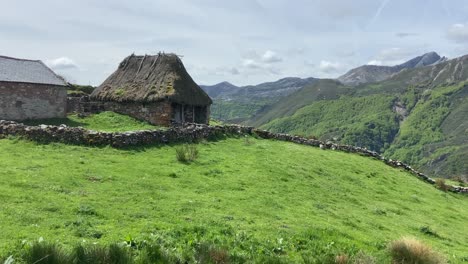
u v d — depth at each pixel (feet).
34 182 54.24
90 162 69.62
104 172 64.59
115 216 45.91
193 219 48.39
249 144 106.52
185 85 137.69
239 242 42.70
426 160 646.33
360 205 75.77
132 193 55.93
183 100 131.44
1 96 115.75
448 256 52.01
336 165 103.60
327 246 45.55
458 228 76.54
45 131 79.87
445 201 101.91
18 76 121.60
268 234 47.11
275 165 88.12
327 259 40.42
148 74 141.28
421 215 80.02
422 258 42.19
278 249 42.93
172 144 91.30
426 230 66.08
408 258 42.55
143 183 61.52
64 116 131.95
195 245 39.73
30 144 76.54
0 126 81.97
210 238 42.65
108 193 54.54
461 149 636.48
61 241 37.04
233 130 115.14
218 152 92.53
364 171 106.11
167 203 53.62
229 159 87.45
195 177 70.23
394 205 82.79
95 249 33.60
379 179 103.04
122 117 132.16
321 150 121.19
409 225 68.18
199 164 79.51
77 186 55.88
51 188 52.70
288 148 110.83
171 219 47.39
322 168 96.43
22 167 61.41
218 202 58.13
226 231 45.42
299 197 70.08
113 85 146.61
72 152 74.69
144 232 41.83
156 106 129.29
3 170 58.39
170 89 130.41
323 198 73.67
